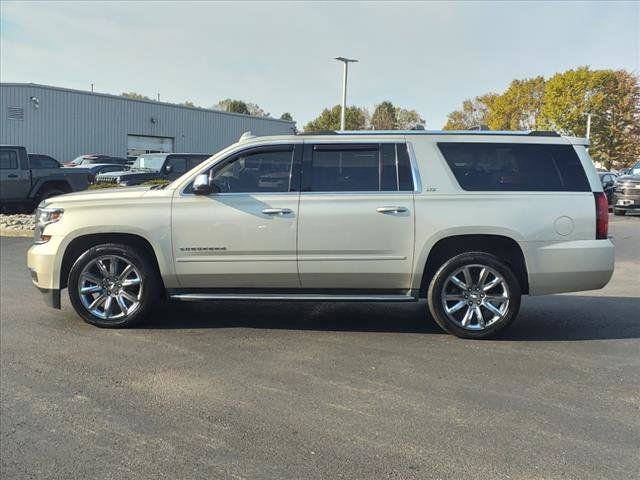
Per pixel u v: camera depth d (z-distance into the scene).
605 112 51.06
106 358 5.07
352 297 5.69
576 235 5.51
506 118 62.19
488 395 4.29
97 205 5.79
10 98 35.31
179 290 5.85
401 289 5.71
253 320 6.34
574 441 3.59
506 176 5.62
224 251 5.65
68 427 3.78
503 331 5.71
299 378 4.61
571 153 5.66
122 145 40.84
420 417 3.92
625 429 3.75
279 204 5.59
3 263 9.93
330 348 5.37
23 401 4.18
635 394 4.33
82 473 3.24
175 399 4.21
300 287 5.75
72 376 4.65
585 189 5.58
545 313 6.82
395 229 5.52
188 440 3.60
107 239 5.93
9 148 15.34
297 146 5.74
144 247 5.94
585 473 3.22
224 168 5.79
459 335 5.66
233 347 5.38
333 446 3.52
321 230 5.55
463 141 5.69
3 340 5.57
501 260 5.67
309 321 6.33
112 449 3.50
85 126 38.69
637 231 15.75
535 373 4.75
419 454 3.43
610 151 51.97
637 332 6.00
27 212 16.41
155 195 5.76
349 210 5.54
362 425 3.80
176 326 6.07
